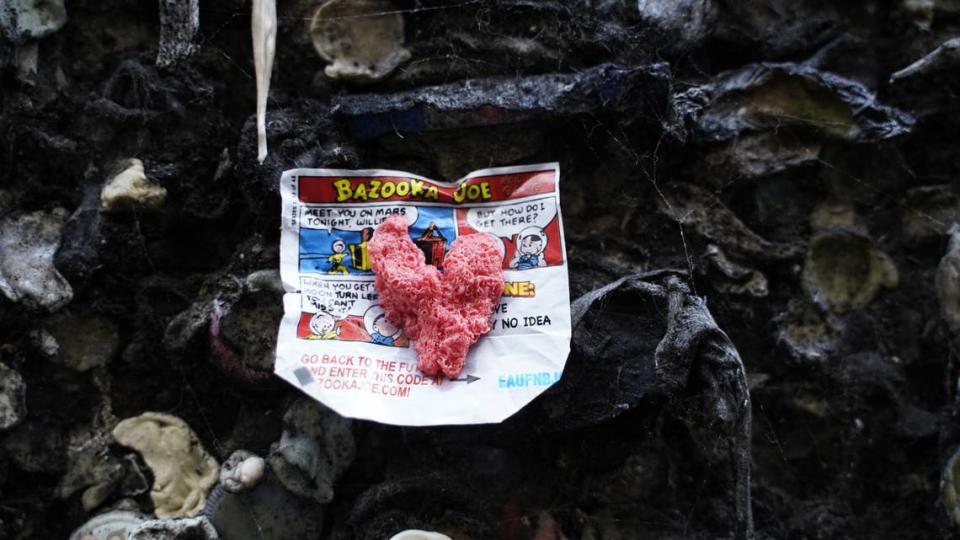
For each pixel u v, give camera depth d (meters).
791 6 0.24
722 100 0.24
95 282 0.23
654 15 0.24
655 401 0.21
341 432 0.22
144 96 0.23
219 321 0.22
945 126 0.24
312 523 0.22
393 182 0.22
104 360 0.23
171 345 0.22
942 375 0.24
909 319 0.24
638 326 0.21
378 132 0.23
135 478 0.23
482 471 0.23
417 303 0.21
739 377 0.21
